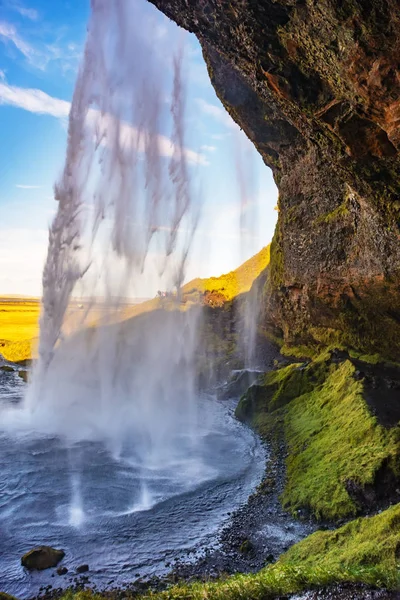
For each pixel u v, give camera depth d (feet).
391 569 23.13
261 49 31.12
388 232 49.06
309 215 77.71
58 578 31.58
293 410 67.46
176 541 36.76
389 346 69.41
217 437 65.72
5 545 35.86
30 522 39.58
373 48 23.32
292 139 75.92
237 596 23.45
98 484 47.85
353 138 32.32
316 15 24.48
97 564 33.42
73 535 37.55
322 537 31.96
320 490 41.42
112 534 37.76
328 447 49.39
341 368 66.74
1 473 50.06
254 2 26.99
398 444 41.60
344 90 28.50
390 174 34.40
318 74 29.99
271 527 38.73
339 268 69.21
